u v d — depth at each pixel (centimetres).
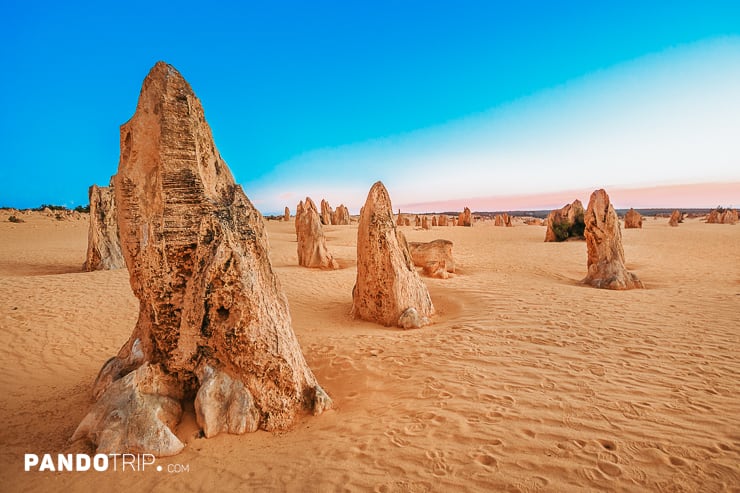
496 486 277
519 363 516
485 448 323
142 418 331
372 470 300
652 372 475
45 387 477
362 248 789
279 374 378
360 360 552
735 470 288
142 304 420
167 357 387
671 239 2189
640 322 689
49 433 364
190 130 390
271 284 405
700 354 531
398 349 591
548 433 343
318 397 399
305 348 611
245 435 352
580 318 723
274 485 285
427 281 1155
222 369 374
